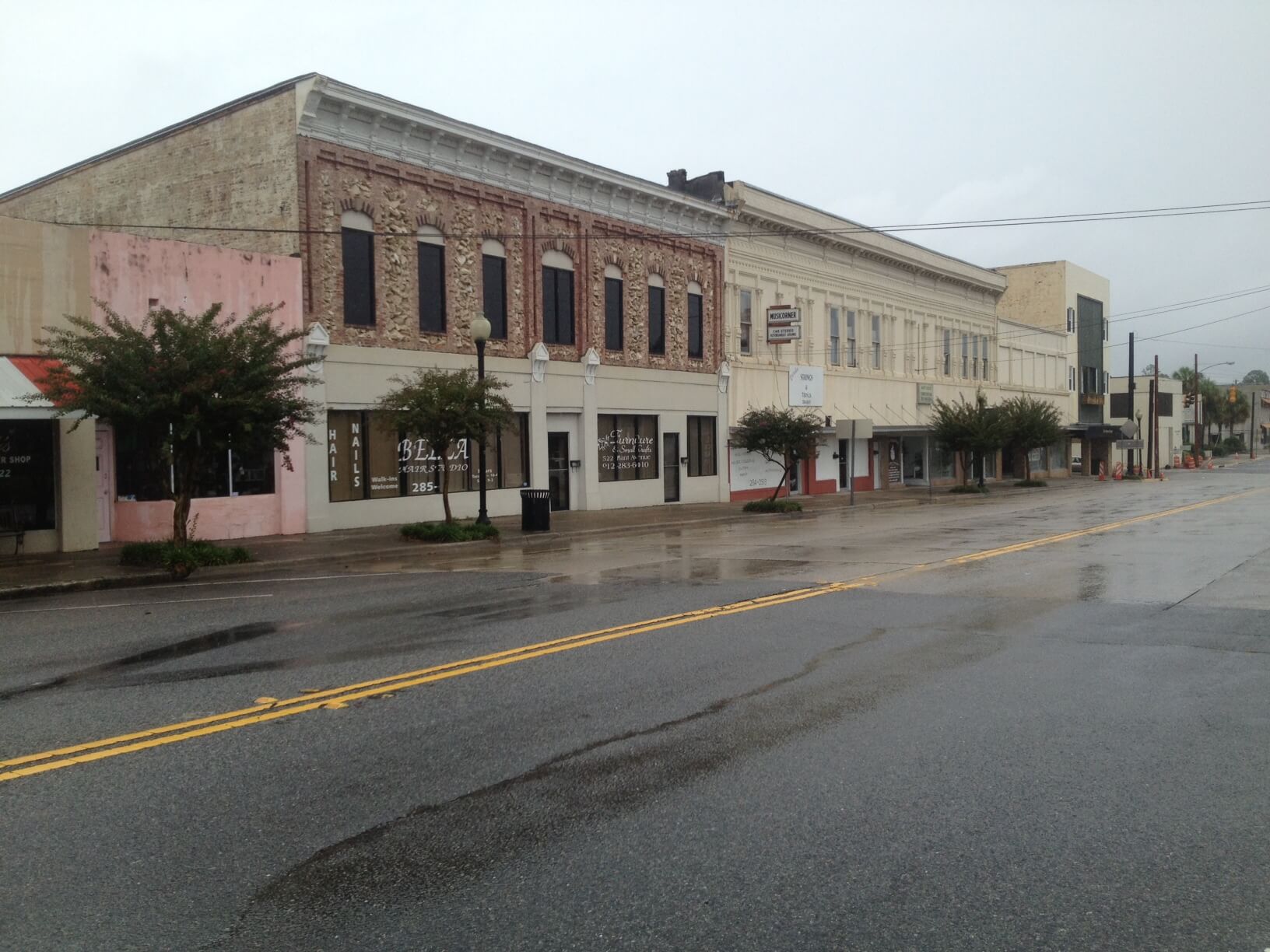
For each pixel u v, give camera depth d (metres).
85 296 17.88
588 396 28.91
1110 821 5.01
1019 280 64.62
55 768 5.82
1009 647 9.13
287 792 5.45
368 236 22.81
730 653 8.89
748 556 17.16
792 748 6.18
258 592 13.64
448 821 5.03
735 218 35.03
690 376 33.06
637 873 4.44
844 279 41.53
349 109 22.09
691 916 4.05
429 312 24.33
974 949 3.79
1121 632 9.87
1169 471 72.88
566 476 28.94
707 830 4.91
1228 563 15.30
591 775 5.70
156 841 4.80
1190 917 4.03
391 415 21.00
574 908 4.12
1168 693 7.49
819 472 40.41
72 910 4.11
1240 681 7.86
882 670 8.23
